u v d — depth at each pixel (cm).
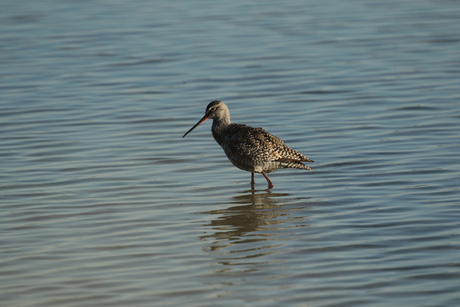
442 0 3697
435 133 1738
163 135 1806
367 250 1084
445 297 922
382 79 2298
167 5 3650
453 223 1177
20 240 1157
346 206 1291
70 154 1647
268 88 2238
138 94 2192
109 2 3734
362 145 1670
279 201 1339
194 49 2752
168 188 1430
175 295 954
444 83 2222
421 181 1409
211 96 2166
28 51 2731
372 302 916
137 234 1183
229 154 1466
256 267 1038
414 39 2848
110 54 2684
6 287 985
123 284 991
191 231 1195
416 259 1041
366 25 3130
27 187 1427
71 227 1215
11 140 1753
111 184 1448
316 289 957
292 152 1411
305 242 1127
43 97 2156
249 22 3216
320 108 2008
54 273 1030
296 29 3069
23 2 3756
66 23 3228
